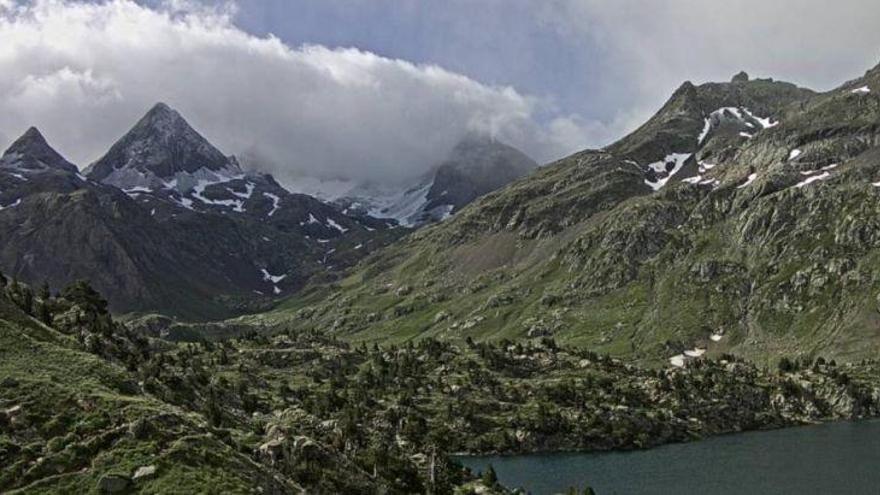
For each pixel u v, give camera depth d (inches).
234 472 4333.2
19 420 4407.0
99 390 4852.4
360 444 7214.6
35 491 3932.1
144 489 3981.3
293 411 7263.8
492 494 6673.2
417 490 6343.5
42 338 5664.4
